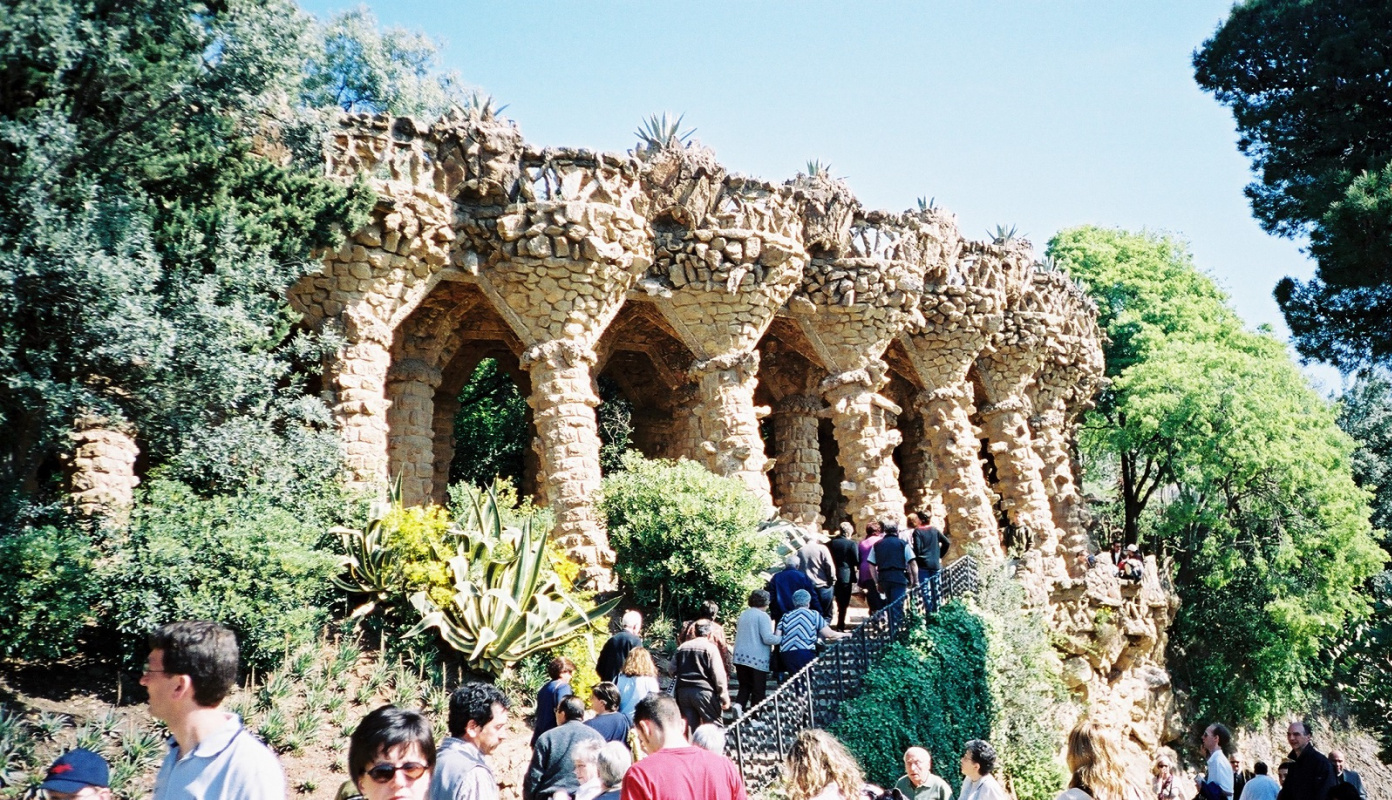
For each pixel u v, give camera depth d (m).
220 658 3.77
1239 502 32.75
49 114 11.02
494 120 18.19
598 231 17.88
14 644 9.68
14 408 11.40
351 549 13.20
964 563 16.75
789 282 20.80
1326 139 20.72
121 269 10.96
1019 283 26.70
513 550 13.48
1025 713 15.03
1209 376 31.45
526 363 18.25
